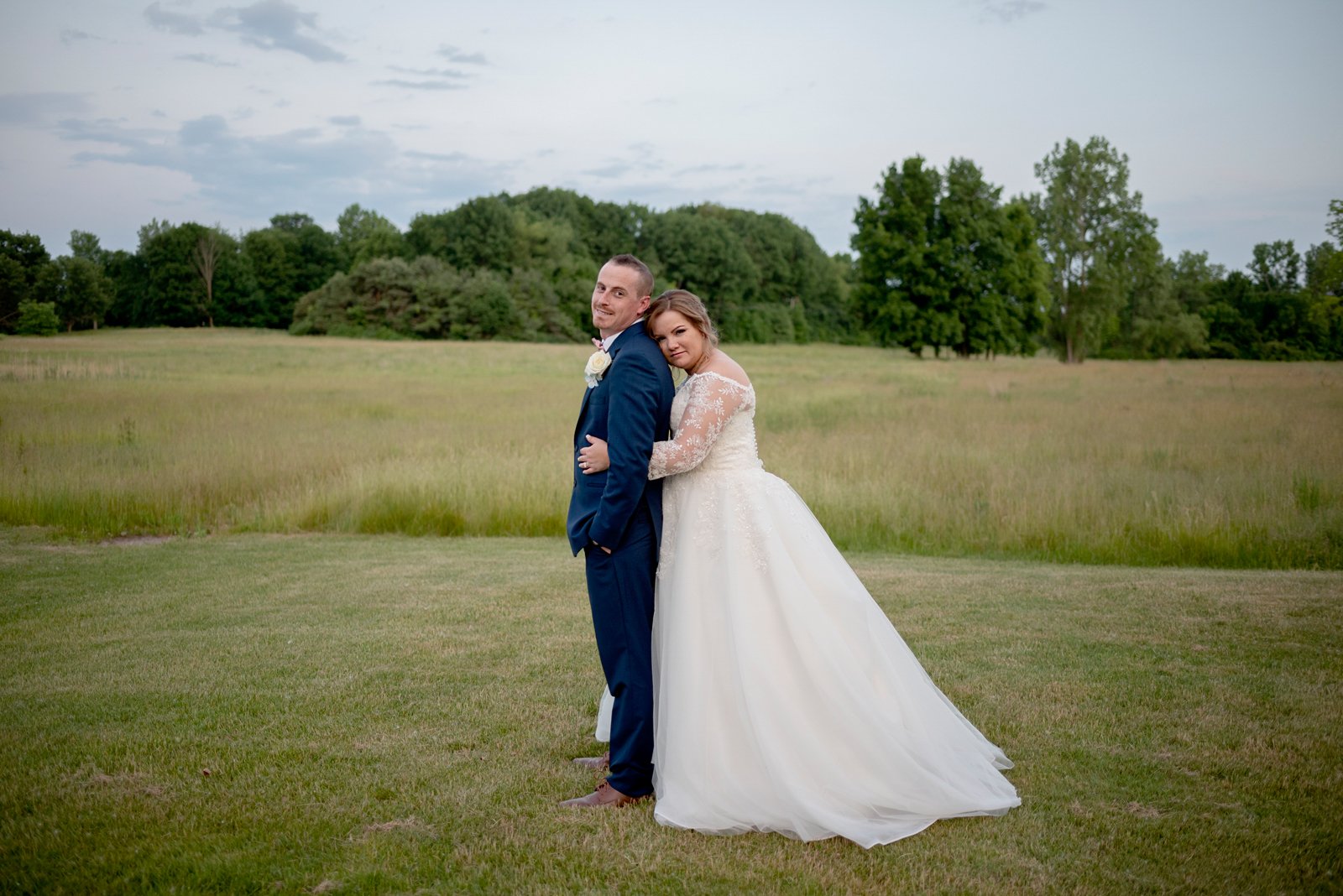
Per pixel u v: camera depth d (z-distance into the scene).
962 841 2.65
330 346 46.53
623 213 89.31
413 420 16.02
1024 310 48.72
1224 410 16.64
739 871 2.49
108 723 3.64
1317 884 2.40
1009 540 7.89
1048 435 13.29
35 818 2.80
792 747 2.76
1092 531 7.77
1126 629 4.95
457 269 71.69
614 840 2.68
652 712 2.99
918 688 3.07
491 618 5.34
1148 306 59.84
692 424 2.88
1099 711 3.72
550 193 87.69
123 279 78.56
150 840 2.66
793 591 2.85
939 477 9.97
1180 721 3.59
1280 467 10.00
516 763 3.29
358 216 95.38
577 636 4.95
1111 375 30.12
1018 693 3.94
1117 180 50.19
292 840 2.67
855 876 2.46
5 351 35.00
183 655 4.60
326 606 5.67
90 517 8.93
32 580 6.54
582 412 3.06
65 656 4.59
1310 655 4.43
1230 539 7.35
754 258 87.19
